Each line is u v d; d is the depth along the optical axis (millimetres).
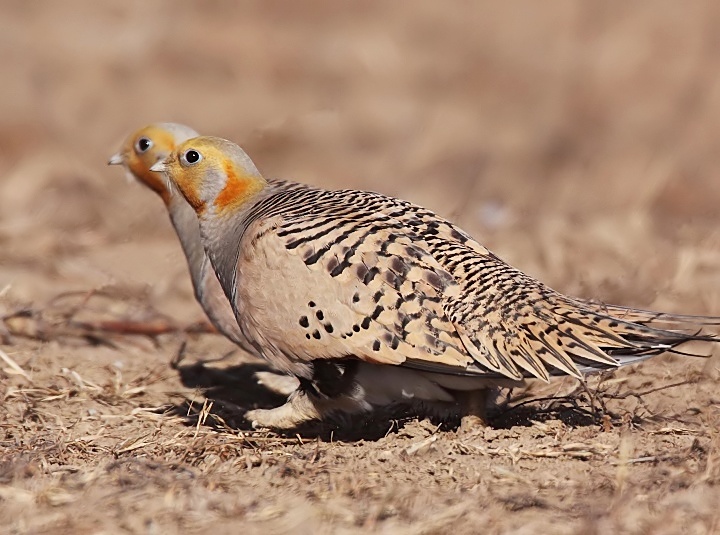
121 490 8297
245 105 23484
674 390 10555
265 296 9266
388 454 8969
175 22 28531
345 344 8969
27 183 18766
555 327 8711
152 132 12719
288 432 10039
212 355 12578
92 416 10453
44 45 27203
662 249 15070
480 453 8953
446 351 8781
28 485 8484
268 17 29734
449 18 29219
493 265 9125
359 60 26312
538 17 28453
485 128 22578
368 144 21172
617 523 7539
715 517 7559
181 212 12164
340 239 9062
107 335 12914
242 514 7852
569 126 22438
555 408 10000
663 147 21031
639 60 25203
